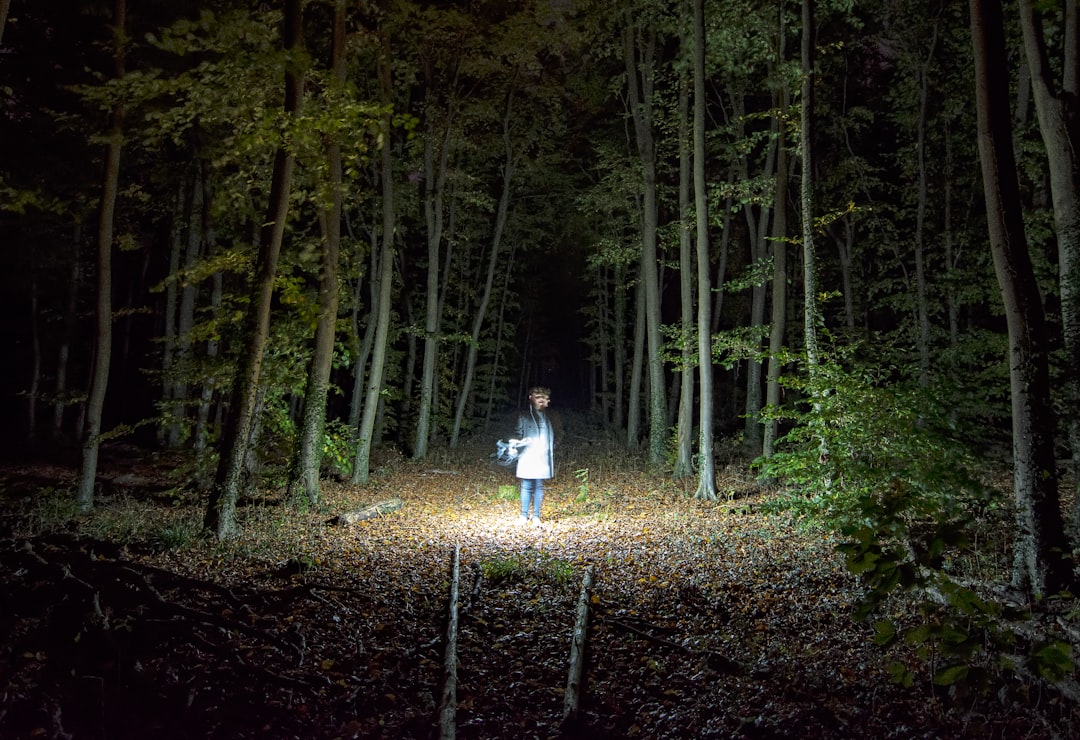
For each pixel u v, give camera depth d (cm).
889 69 2264
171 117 1034
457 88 2231
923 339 1931
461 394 2756
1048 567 646
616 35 2155
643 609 700
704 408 1452
